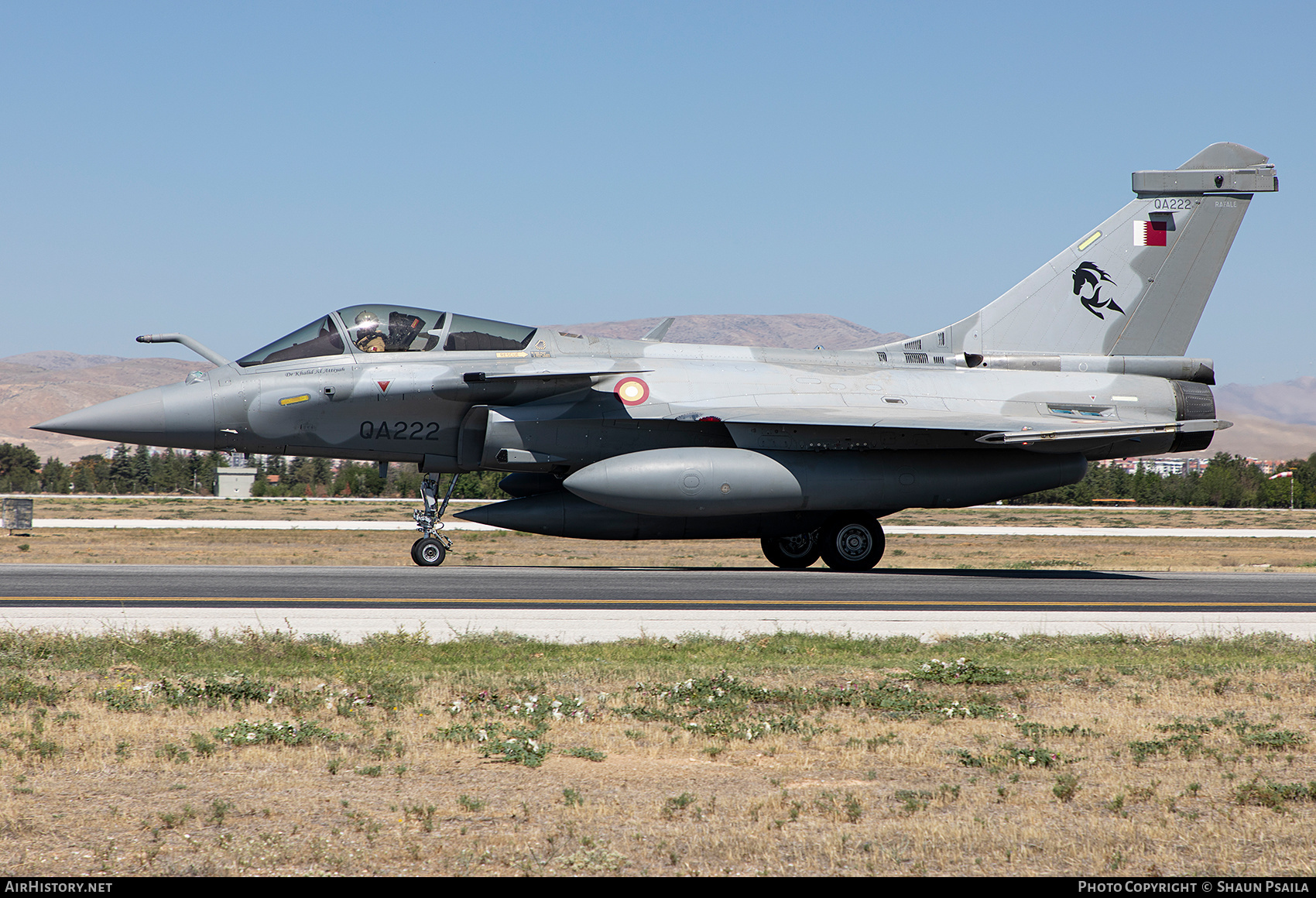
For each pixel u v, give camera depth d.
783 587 32.12
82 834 10.99
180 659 20.39
